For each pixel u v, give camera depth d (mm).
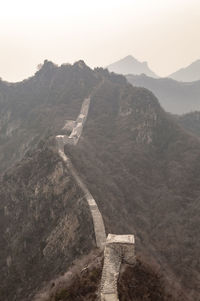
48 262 47094
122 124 103562
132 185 78250
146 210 71750
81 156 74188
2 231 62656
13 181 69750
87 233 44688
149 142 96188
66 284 30281
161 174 86250
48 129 102375
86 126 102562
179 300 29312
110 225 47656
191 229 63156
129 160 87750
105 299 23438
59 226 51156
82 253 41188
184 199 73562
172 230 63812
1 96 148500
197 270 52875
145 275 27922
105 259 27422
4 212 66062
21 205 63969
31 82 157875
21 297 45469
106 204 56688
